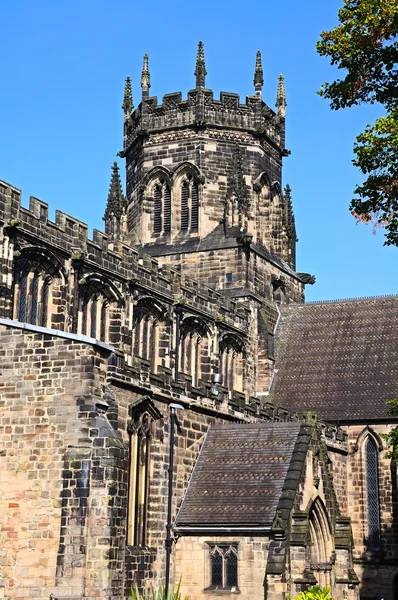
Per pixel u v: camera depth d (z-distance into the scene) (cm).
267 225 11181
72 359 5950
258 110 11081
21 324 6062
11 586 5725
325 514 7225
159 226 10962
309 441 7200
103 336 7912
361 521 9694
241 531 6756
